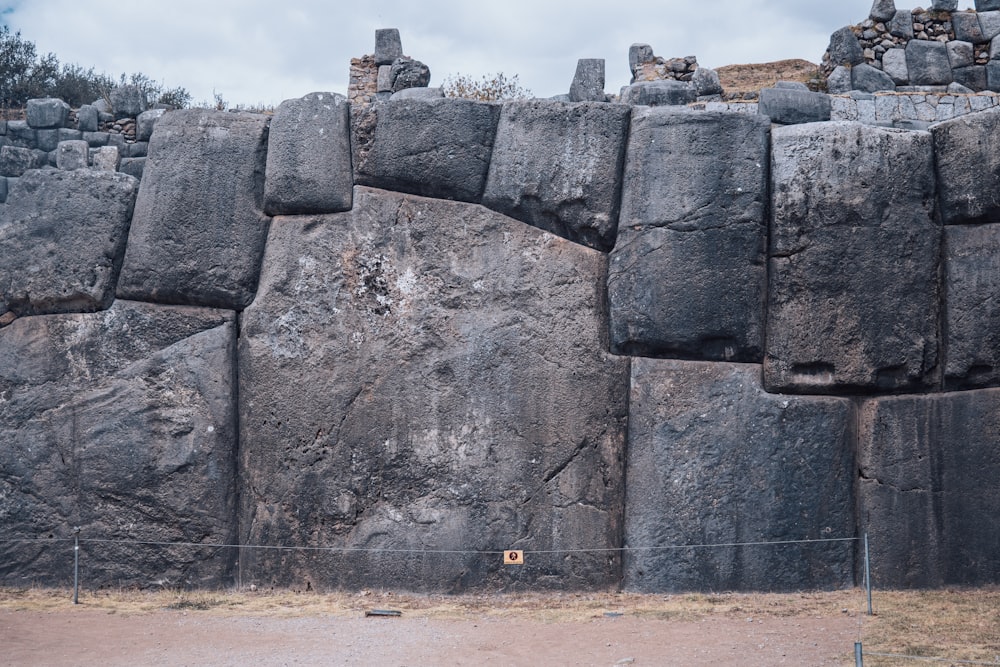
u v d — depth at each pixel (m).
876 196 7.58
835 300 7.54
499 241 7.89
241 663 5.87
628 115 7.90
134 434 7.88
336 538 7.75
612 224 7.79
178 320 7.98
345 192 7.97
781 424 7.55
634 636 6.37
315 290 7.90
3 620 6.89
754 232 7.63
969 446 7.48
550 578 7.65
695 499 7.55
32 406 7.97
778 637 6.25
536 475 7.69
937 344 7.57
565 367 7.74
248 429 7.88
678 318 7.60
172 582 7.78
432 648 6.18
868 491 7.54
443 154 7.89
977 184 7.51
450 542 7.67
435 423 7.75
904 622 6.48
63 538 7.87
